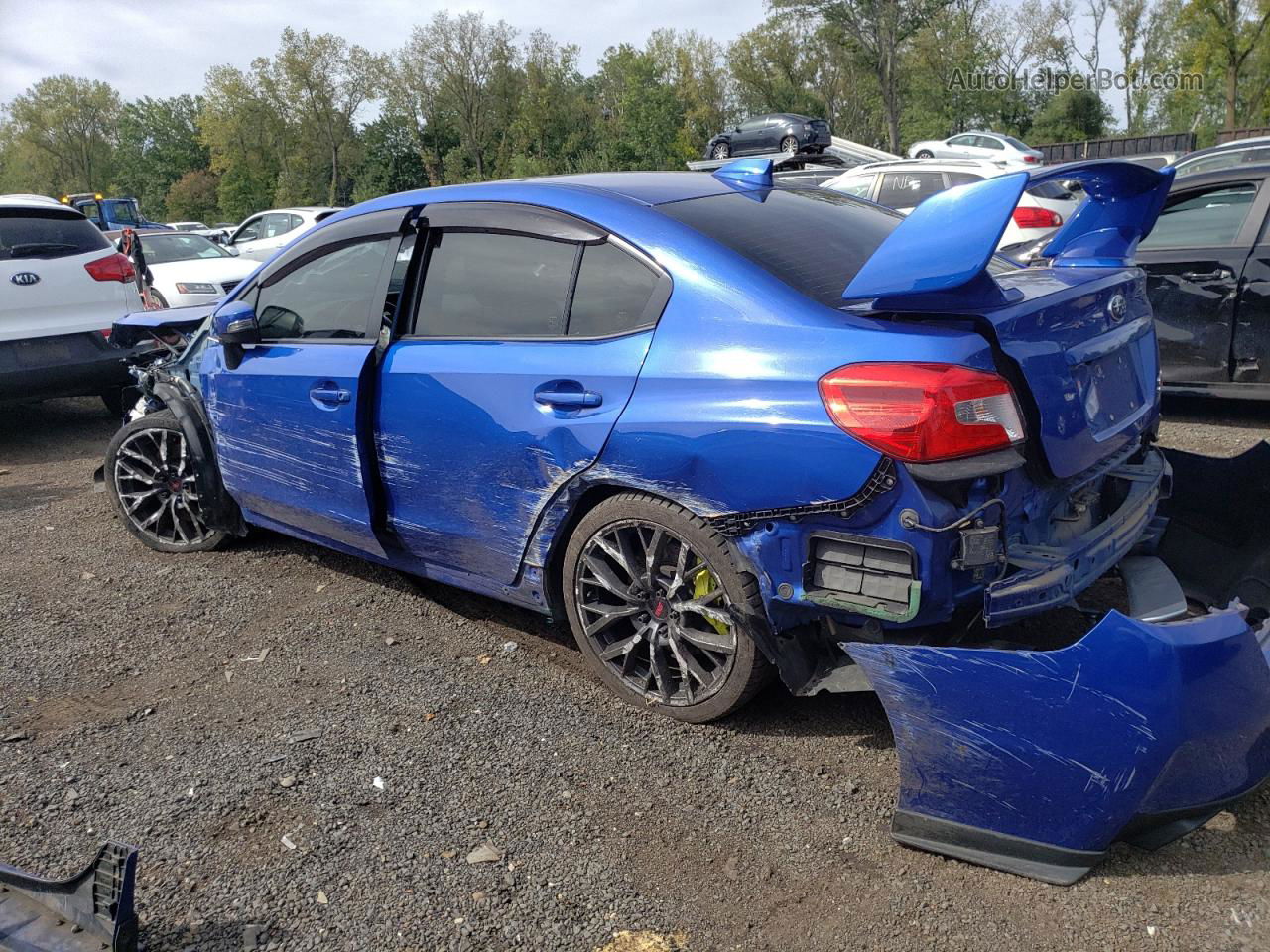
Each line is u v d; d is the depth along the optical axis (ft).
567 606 11.00
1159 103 193.06
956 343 8.32
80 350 24.18
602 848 8.59
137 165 331.36
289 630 13.09
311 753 10.12
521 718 10.69
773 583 9.14
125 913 7.18
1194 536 11.93
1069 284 9.75
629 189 11.13
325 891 8.13
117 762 10.09
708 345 9.41
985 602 8.33
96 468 20.54
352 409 12.14
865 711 10.66
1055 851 7.84
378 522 12.59
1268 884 7.86
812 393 8.65
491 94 231.91
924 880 8.10
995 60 193.06
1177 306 21.29
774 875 8.23
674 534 9.75
